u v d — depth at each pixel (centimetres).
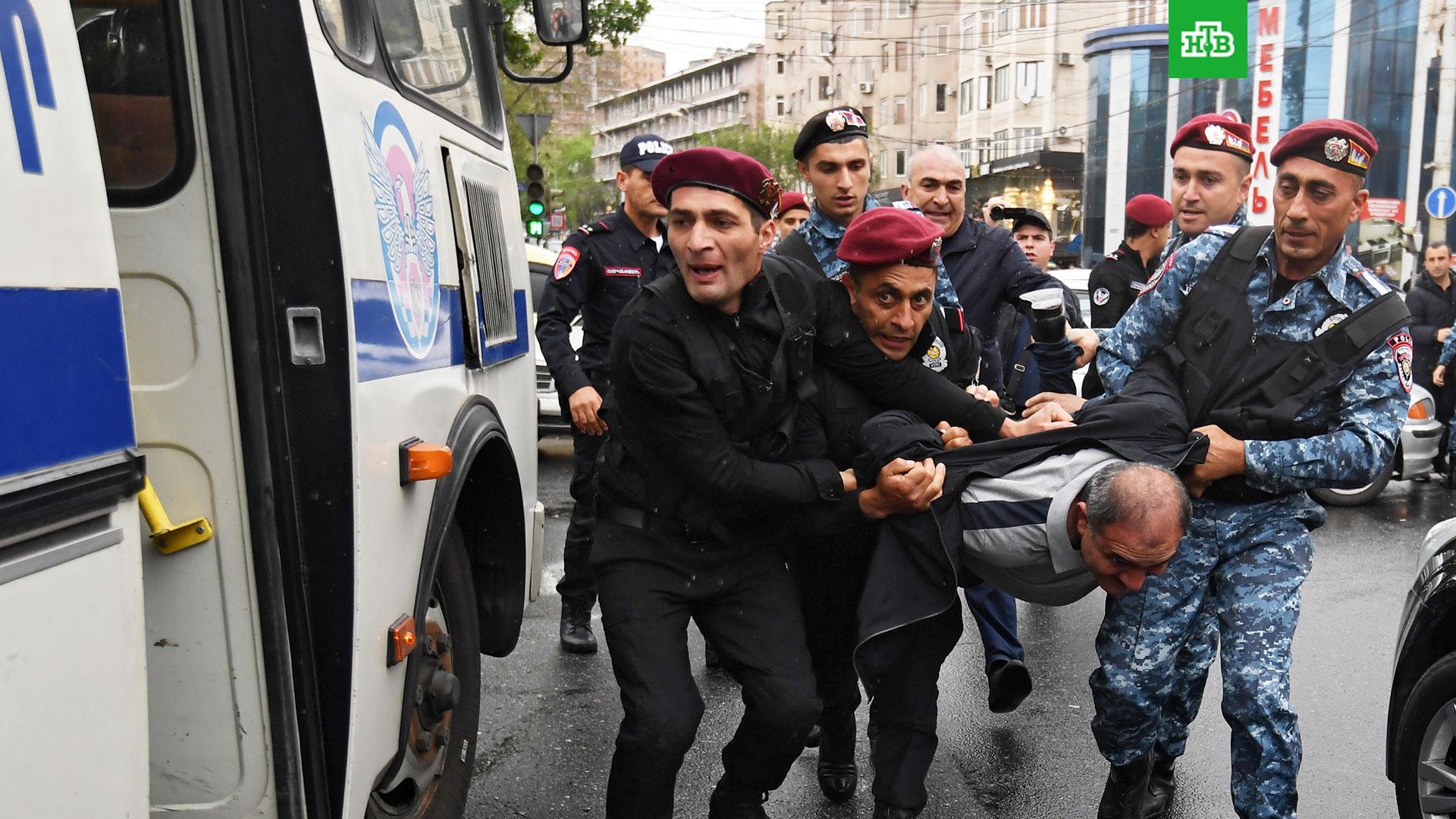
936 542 277
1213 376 314
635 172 496
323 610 217
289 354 212
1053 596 297
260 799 215
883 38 7806
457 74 351
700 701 278
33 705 144
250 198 207
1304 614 595
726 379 260
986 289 465
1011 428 302
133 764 163
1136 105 4247
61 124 154
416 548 261
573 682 487
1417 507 881
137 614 164
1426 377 1020
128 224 205
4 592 140
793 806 375
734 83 11438
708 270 255
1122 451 286
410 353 262
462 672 325
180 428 208
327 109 222
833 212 405
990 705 427
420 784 301
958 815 372
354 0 252
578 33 406
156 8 203
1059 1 5647
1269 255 314
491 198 362
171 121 204
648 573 280
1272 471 299
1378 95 3297
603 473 287
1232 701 306
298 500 214
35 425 145
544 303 508
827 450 295
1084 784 396
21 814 142
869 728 356
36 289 146
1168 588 318
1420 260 1975
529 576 400
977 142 6250
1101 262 646
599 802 379
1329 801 383
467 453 293
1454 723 296
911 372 295
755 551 287
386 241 249
